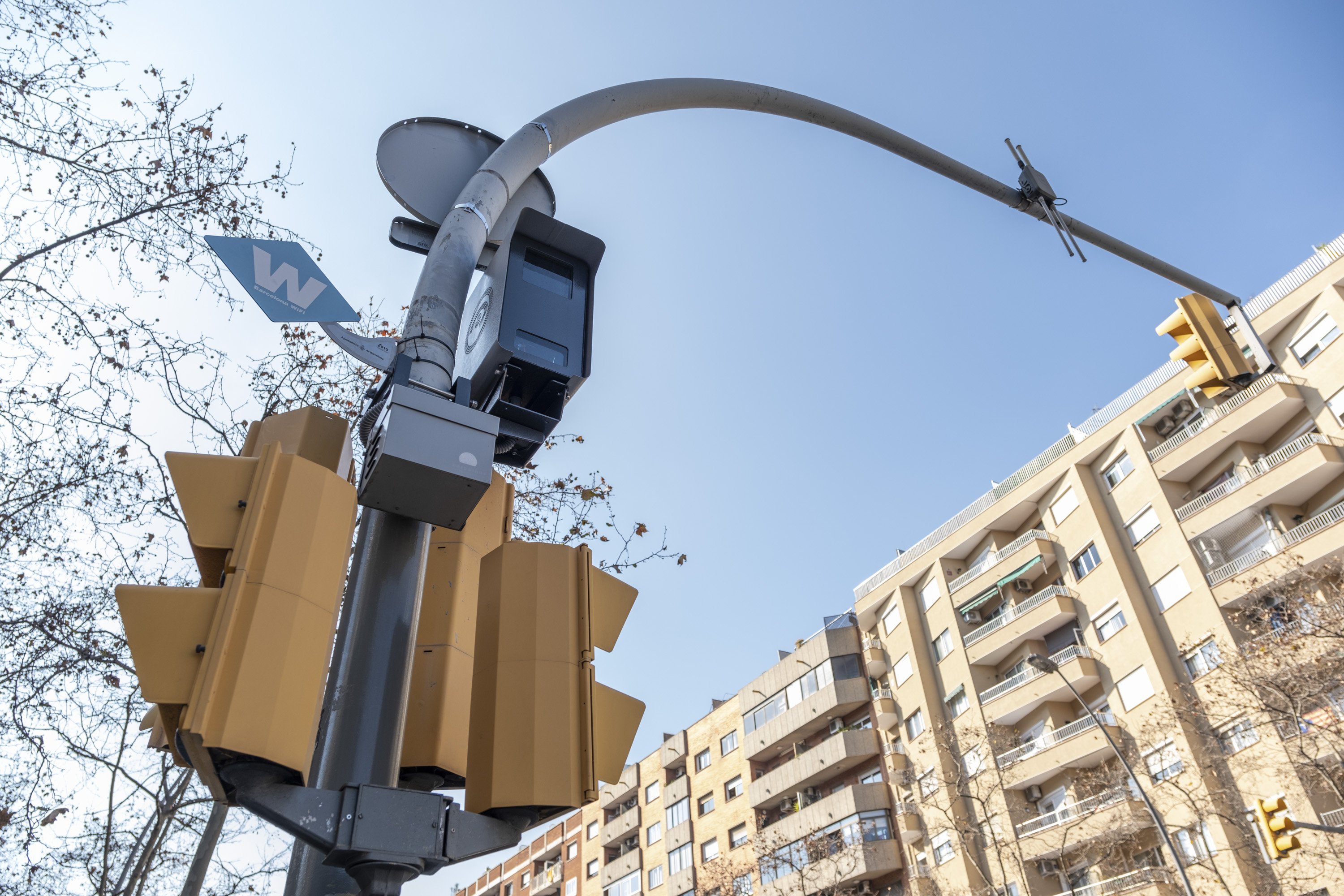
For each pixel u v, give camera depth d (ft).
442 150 11.10
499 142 11.47
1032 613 97.71
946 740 102.68
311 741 5.93
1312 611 63.00
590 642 7.50
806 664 125.08
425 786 7.95
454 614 8.64
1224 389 17.93
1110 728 86.33
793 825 117.08
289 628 5.96
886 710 112.37
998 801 92.68
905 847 103.35
